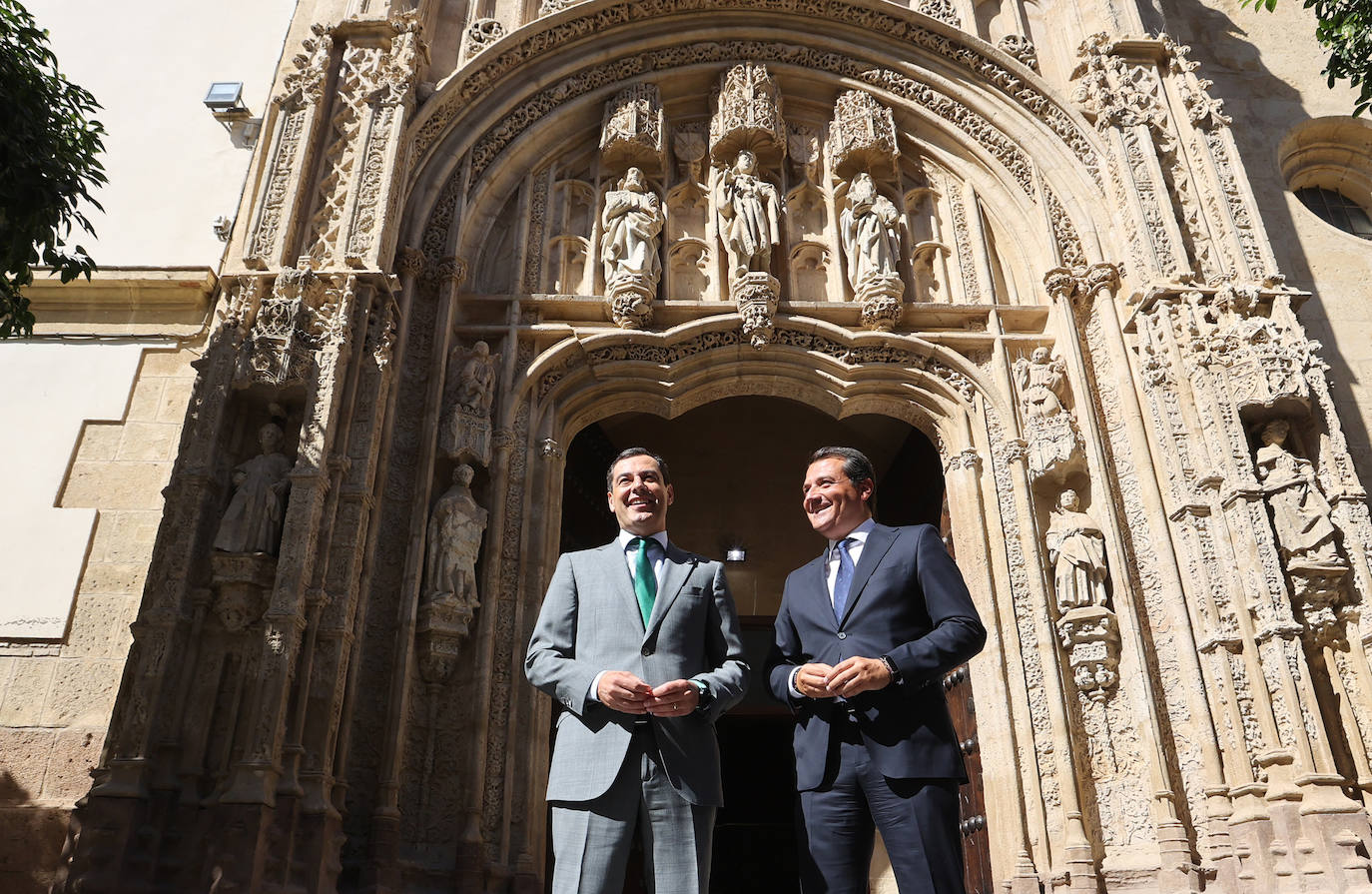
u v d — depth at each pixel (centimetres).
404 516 848
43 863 750
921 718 373
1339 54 880
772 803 1427
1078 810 805
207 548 741
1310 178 1220
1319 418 858
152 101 1111
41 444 911
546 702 843
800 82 1139
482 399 902
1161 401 896
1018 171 1079
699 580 418
